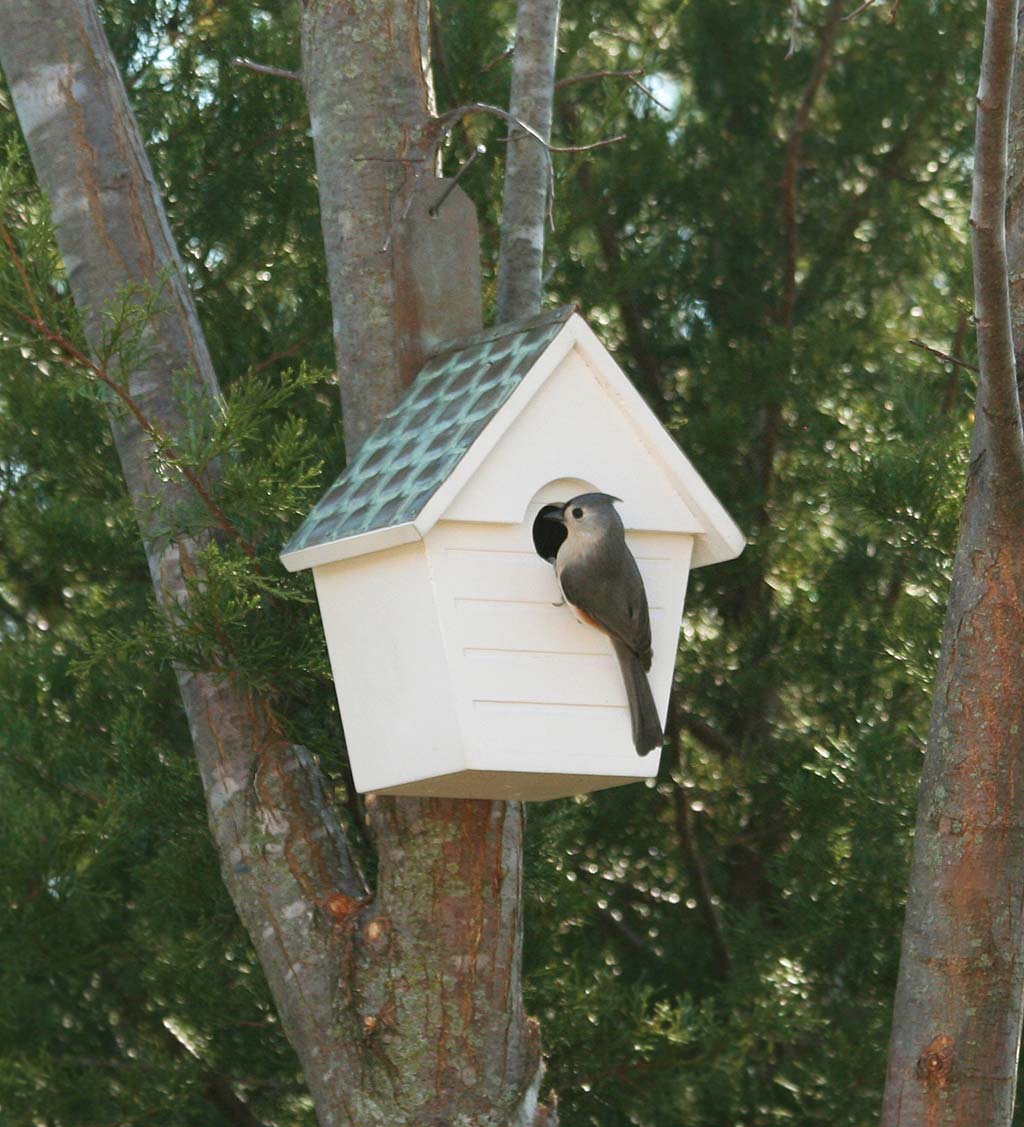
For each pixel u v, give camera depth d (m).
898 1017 7.27
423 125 8.00
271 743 7.92
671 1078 11.93
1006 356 6.70
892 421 14.21
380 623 6.98
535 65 8.80
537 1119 7.59
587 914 13.58
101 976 12.84
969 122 15.75
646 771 7.00
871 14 15.84
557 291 14.73
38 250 7.45
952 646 7.36
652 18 15.91
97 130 8.48
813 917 12.53
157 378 8.23
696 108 16.17
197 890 11.14
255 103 13.66
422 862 7.45
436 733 6.81
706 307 15.74
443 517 6.74
